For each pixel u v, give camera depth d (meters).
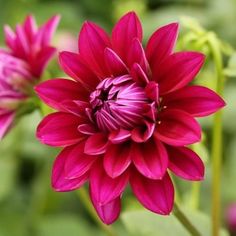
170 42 0.47
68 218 0.91
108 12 1.23
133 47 0.47
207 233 0.56
